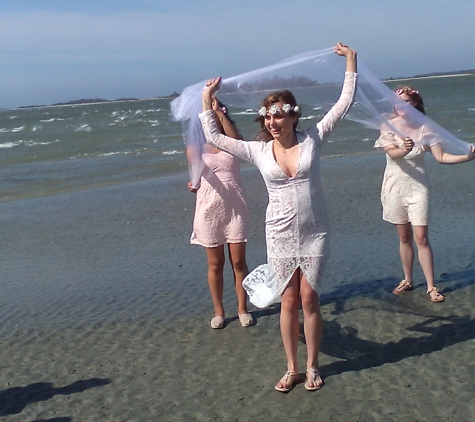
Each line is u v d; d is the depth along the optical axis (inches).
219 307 183.9
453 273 214.7
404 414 127.4
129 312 204.2
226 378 151.3
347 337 168.7
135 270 253.6
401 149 174.9
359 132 773.3
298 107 133.2
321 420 128.1
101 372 160.6
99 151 782.5
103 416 137.6
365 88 163.8
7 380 160.4
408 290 200.8
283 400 137.9
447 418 124.7
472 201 331.0
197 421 132.3
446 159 174.7
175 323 191.0
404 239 194.4
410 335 166.6
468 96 1870.1
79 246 305.3
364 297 198.8
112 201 421.4
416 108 180.9
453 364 147.6
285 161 134.6
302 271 136.9
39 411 142.2
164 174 546.9
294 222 134.7
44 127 1542.8
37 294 233.8
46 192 490.9
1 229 358.3
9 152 832.3
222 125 165.3
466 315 177.2
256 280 156.1
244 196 177.5
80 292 231.0
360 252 251.1
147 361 165.2
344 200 363.9
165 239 304.2
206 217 175.0
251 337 175.2
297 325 143.0
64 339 185.9
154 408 139.4
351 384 141.9
